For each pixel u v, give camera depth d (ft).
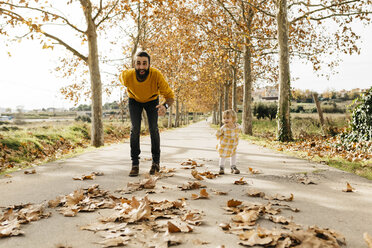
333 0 48.16
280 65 36.83
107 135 50.75
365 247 6.00
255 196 10.26
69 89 52.54
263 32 57.77
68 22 33.91
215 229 7.10
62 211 8.72
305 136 39.06
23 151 25.39
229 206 8.85
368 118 23.26
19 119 122.83
